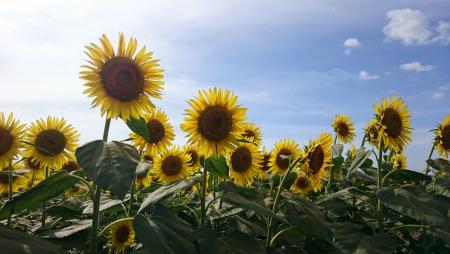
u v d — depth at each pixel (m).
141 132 0.84
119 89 0.82
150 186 1.20
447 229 0.82
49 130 1.23
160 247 0.62
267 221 0.97
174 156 1.53
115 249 1.05
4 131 1.02
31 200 0.81
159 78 0.87
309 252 1.12
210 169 0.96
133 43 0.85
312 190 1.60
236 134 0.98
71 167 1.56
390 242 0.84
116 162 0.66
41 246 0.65
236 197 0.79
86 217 1.13
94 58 0.82
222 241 0.72
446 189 1.15
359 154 1.14
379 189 0.94
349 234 0.87
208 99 0.97
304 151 1.12
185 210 1.20
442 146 1.31
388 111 1.14
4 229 0.66
